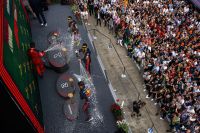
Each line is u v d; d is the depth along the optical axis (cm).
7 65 1238
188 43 3002
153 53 2920
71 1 3172
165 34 3158
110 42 3288
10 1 1842
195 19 3369
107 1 3641
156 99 2567
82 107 1995
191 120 2269
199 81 2589
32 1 2561
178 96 2398
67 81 2102
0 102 1266
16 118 1403
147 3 3666
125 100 2644
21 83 1436
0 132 1472
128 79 2894
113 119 1978
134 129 2384
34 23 2788
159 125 2453
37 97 1889
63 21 2855
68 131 1869
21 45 1797
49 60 2223
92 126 1914
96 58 2508
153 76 2648
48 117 1936
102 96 2139
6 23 1491
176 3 3662
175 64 2759
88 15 3641
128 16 3400
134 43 3106
